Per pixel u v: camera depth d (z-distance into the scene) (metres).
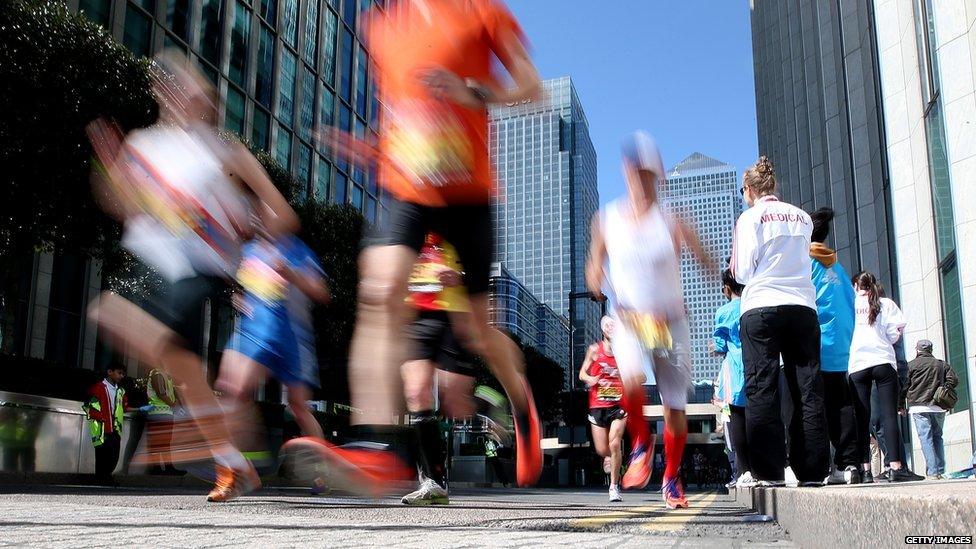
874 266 20.80
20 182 12.77
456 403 4.09
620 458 7.60
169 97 4.40
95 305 4.14
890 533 1.19
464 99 3.72
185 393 4.35
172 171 4.29
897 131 14.41
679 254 5.16
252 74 31.72
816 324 4.48
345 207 26.27
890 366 6.50
